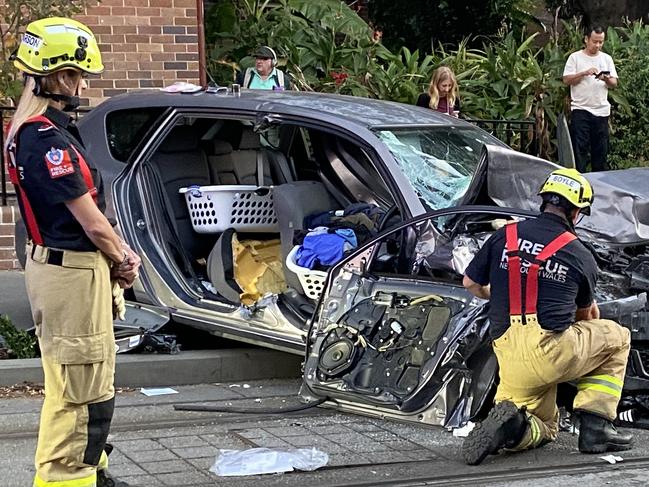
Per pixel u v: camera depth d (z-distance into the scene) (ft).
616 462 20.74
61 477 16.76
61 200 15.89
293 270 25.96
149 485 19.07
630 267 24.04
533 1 67.56
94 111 29.55
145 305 27.61
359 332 23.54
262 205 28.53
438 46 62.28
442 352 22.09
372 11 63.62
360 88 48.60
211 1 53.88
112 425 22.79
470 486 19.22
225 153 29.96
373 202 27.94
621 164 49.39
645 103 49.60
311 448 21.25
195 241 28.99
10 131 16.43
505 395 20.90
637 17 60.54
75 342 16.40
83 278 16.34
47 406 16.75
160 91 29.01
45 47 16.08
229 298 27.22
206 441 21.77
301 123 26.27
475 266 21.02
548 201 20.52
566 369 20.16
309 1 52.75
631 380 22.85
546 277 20.10
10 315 30.27
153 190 28.17
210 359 26.63
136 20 40.65
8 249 36.86
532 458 20.94
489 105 48.80
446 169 26.04
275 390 26.09
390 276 23.84
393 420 22.54
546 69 49.67
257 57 41.98
